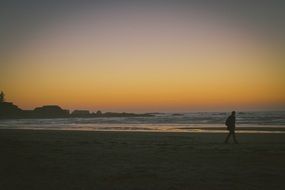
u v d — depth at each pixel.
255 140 31.45
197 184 12.35
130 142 29.59
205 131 46.94
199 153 21.20
